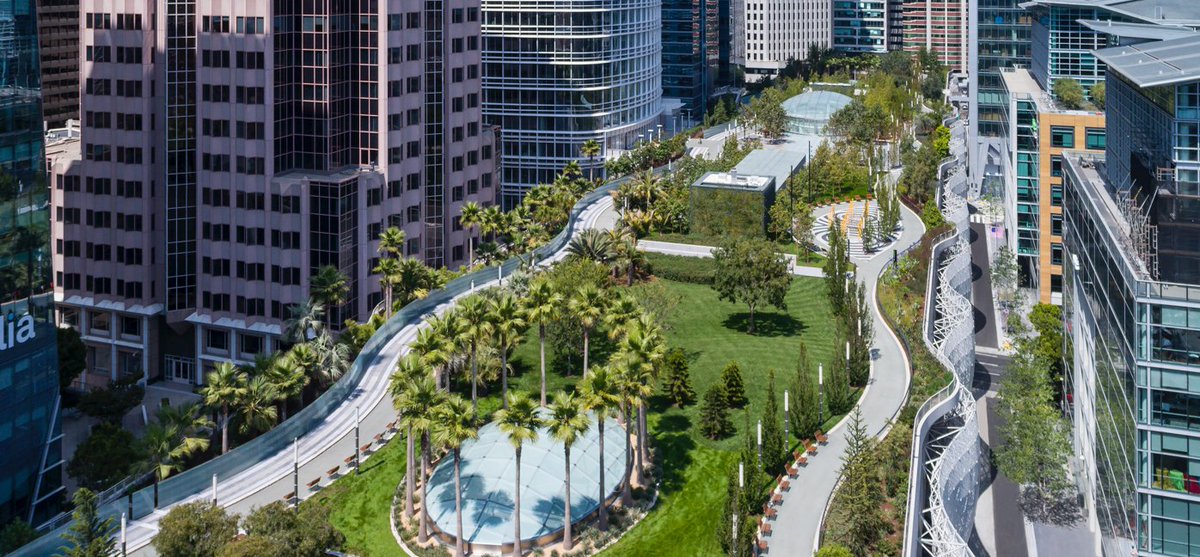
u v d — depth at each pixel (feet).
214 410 508.94
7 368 440.86
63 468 526.98
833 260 635.25
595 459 452.35
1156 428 377.50
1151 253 408.67
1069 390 572.10
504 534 409.49
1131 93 489.26
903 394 518.78
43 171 458.09
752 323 603.67
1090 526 486.38
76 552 354.33
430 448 472.44
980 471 535.60
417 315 609.83
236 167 650.84
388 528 426.92
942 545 401.90
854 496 403.75
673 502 442.91
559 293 508.12
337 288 602.85
